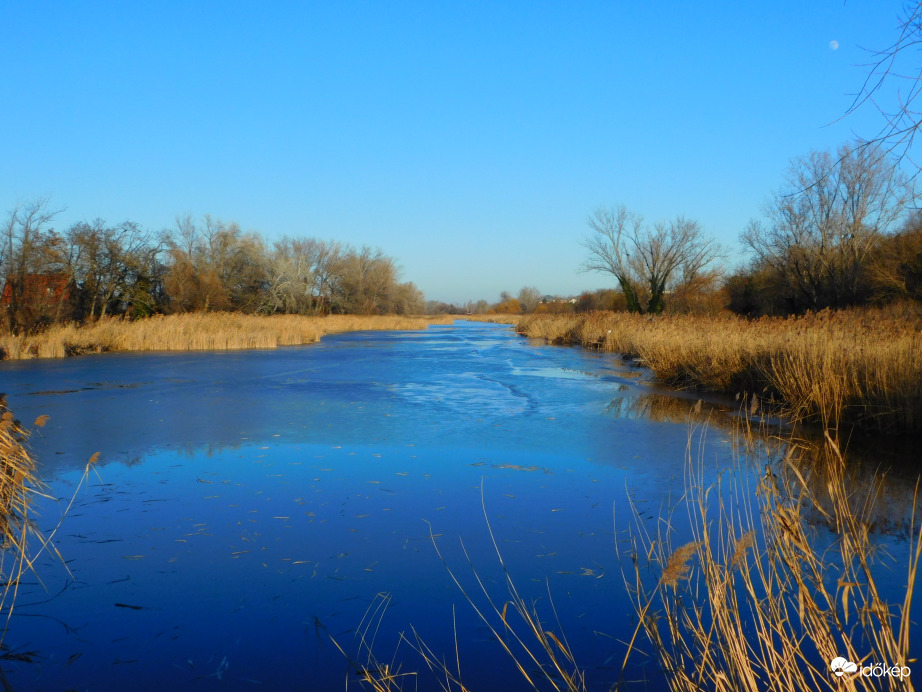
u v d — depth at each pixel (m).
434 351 28.48
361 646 4.19
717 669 3.59
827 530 5.83
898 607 4.39
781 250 35.53
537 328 42.25
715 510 6.55
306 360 23.70
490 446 9.52
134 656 4.09
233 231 52.50
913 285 27.72
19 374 18.91
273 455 9.04
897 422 9.62
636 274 47.97
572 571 5.23
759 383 13.27
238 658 4.07
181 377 18.20
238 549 5.75
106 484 7.68
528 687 3.72
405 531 6.16
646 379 17.39
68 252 33.88
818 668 3.68
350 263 69.00
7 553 5.68
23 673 3.90
